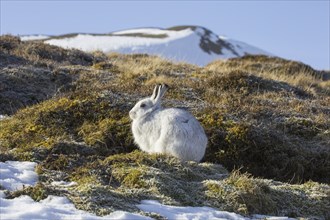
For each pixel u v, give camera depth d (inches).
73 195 791.1
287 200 911.0
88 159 1023.6
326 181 1234.6
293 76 2279.8
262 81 1790.1
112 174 916.0
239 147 1251.2
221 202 861.8
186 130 1029.2
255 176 1206.9
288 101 1635.1
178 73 1873.8
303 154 1274.6
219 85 1707.7
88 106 1353.3
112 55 2448.3
